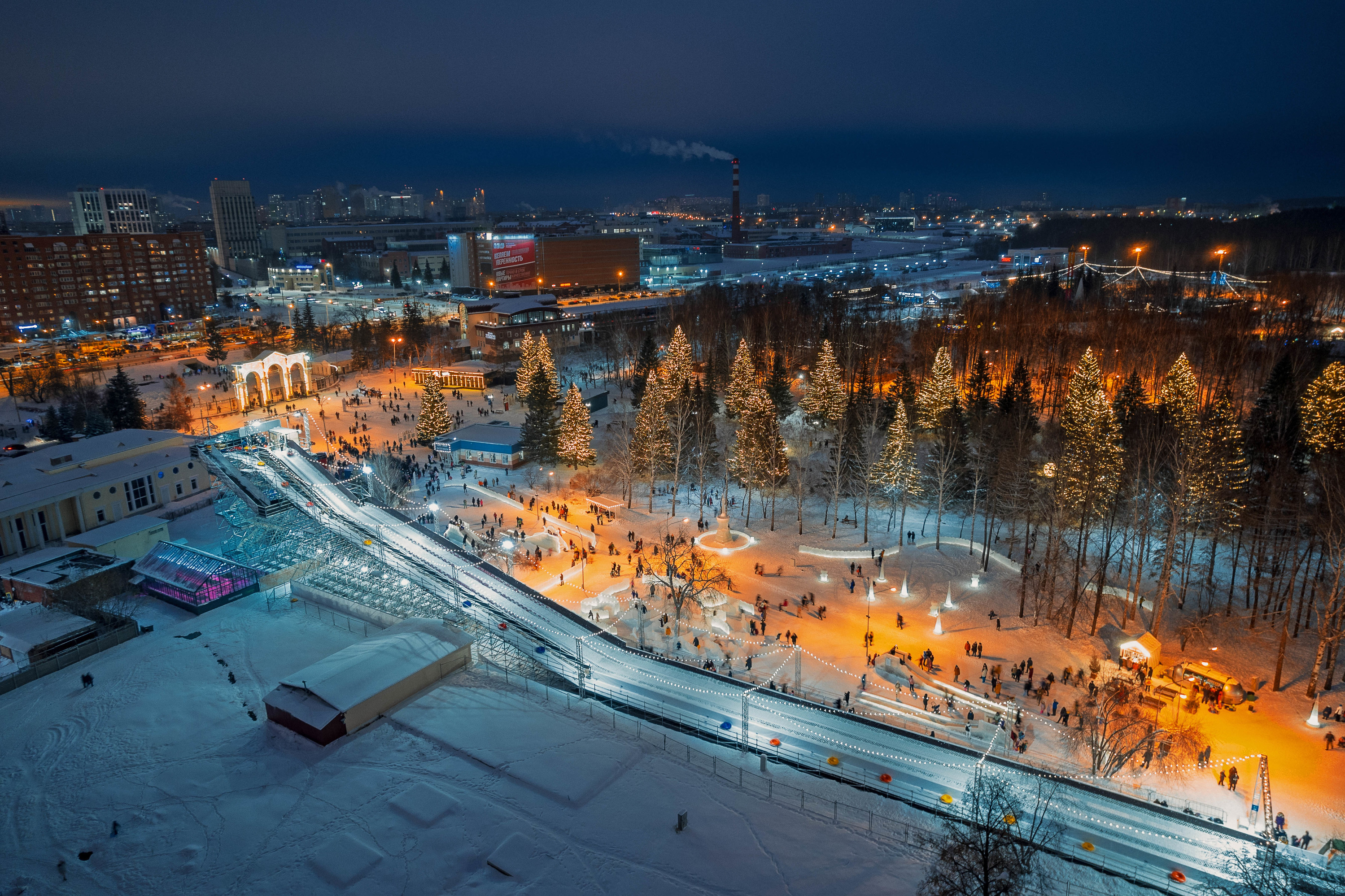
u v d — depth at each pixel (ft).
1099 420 241.35
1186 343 394.52
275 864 125.59
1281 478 221.87
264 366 486.38
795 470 319.27
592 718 168.96
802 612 227.61
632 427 379.96
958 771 154.71
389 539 256.32
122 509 299.17
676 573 230.48
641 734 163.32
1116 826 141.18
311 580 236.22
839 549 266.36
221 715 167.53
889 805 143.23
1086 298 549.95
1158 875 129.08
